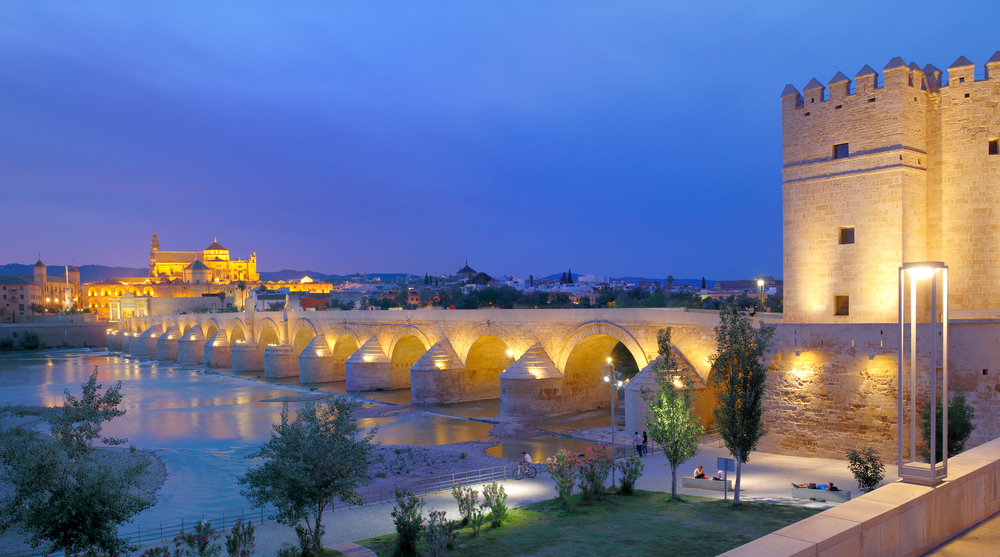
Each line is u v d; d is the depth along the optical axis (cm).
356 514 2791
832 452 3425
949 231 3741
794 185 4147
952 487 993
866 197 3803
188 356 12925
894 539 874
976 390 3044
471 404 6469
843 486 2856
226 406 6950
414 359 8038
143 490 3541
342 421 2328
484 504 2584
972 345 3067
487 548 2148
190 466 4178
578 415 5516
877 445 3266
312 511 2306
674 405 2778
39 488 1836
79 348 19025
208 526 2348
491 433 4950
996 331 3031
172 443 5034
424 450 4312
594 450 3023
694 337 4388
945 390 1024
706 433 4188
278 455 2270
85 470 1897
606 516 2514
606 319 5153
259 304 18862
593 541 2145
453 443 4706
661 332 2952
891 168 3697
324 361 8906
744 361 2672
